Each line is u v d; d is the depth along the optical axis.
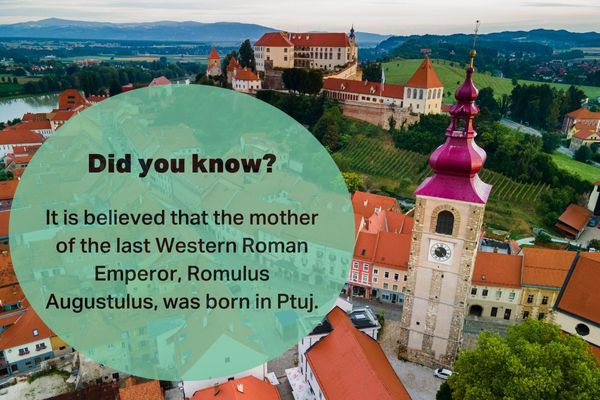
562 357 51.41
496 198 149.00
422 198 67.19
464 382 54.75
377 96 191.00
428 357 74.75
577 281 67.69
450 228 67.00
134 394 62.38
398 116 183.00
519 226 136.88
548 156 154.12
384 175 164.62
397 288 93.19
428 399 68.81
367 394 54.38
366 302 95.12
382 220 107.38
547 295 86.19
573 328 66.94
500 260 89.19
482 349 56.00
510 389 49.75
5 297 84.69
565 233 134.00
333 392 57.81
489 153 162.25
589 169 171.12
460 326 70.88
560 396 49.03
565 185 149.38
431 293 71.38
